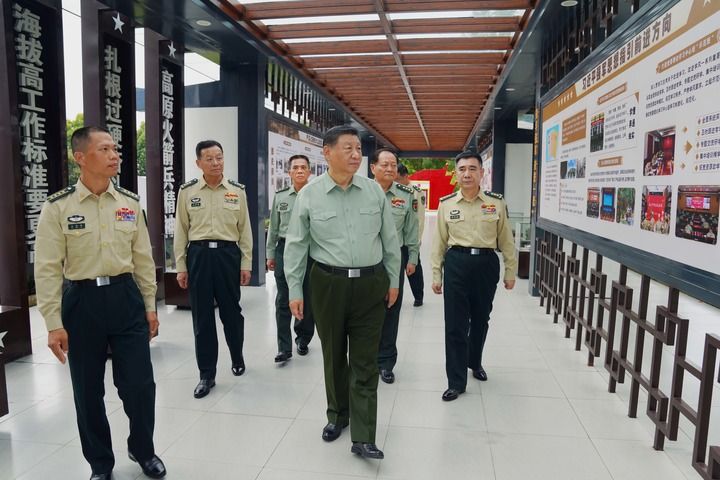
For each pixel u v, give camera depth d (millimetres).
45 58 4465
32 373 3553
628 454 2498
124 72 5297
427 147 18875
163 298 5773
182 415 2893
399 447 2551
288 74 7125
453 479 2271
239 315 3461
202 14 4793
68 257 2096
